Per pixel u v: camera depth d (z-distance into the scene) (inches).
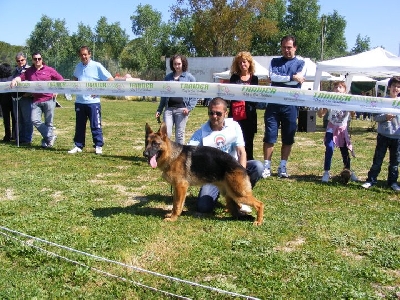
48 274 145.3
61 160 347.6
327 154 294.8
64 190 258.4
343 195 259.1
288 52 298.5
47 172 302.8
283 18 2792.8
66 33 2856.8
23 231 184.1
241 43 2102.6
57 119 722.2
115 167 326.0
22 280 141.0
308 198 249.9
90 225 194.5
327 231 192.2
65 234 181.6
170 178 202.2
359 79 1138.0
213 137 223.9
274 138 302.2
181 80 340.5
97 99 376.8
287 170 339.3
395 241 182.5
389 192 268.8
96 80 378.0
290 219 209.0
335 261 160.4
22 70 434.3
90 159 354.6
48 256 157.3
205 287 135.6
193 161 200.8
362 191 269.7
